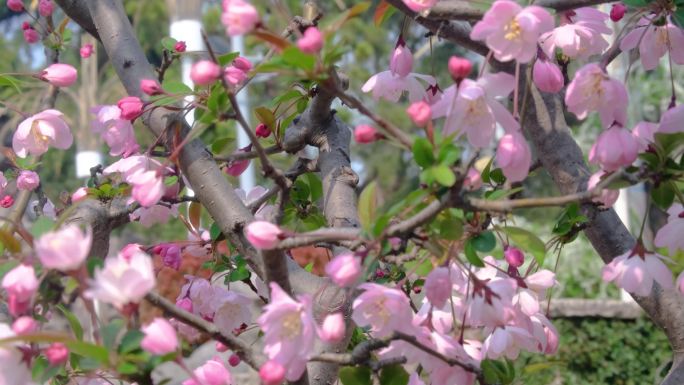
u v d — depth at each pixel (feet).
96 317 3.91
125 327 3.81
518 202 3.75
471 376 3.93
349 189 4.54
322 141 4.61
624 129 3.96
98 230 4.57
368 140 3.77
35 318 3.91
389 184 23.43
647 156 3.89
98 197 4.60
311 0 4.25
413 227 3.76
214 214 4.23
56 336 3.63
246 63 4.27
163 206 4.71
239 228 4.20
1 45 23.40
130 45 4.46
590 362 9.48
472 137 3.89
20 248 3.83
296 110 4.60
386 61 23.86
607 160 3.94
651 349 9.52
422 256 4.04
